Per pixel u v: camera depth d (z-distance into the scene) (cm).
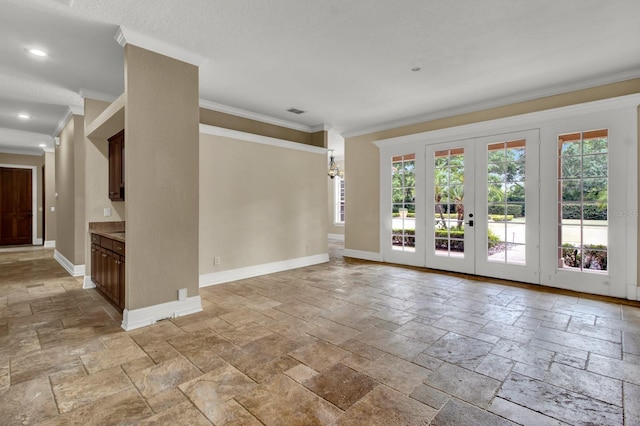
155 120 307
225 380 208
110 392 195
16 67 362
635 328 290
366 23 281
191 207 332
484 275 491
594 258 399
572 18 273
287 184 560
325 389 198
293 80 407
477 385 202
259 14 266
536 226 441
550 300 374
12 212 879
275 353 246
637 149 370
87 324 303
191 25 281
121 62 349
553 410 177
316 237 613
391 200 607
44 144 767
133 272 294
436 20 276
